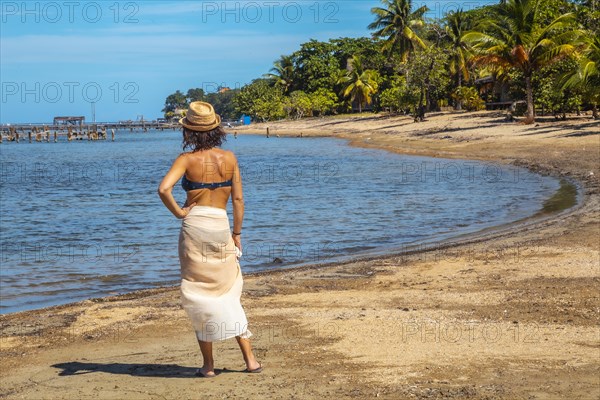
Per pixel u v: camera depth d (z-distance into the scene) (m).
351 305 8.46
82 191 30.73
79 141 112.25
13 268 12.95
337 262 12.34
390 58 80.19
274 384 5.32
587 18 48.44
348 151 51.56
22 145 98.56
